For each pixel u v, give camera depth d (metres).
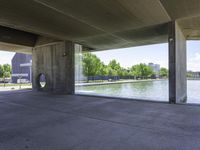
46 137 2.66
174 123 3.29
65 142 2.46
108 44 9.51
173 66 5.51
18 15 5.00
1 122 3.50
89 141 2.48
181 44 6.87
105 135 2.71
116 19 5.32
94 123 3.38
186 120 3.48
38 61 9.88
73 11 4.68
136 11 4.69
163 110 4.43
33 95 7.80
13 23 5.72
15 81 29.52
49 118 3.80
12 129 3.05
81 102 5.86
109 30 6.55
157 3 4.23
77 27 6.12
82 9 4.54
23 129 3.05
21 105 5.38
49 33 6.96
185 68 8.12
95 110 4.57
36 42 9.84
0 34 8.10
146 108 4.73
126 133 2.79
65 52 8.41
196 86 11.84
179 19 5.45
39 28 6.25
